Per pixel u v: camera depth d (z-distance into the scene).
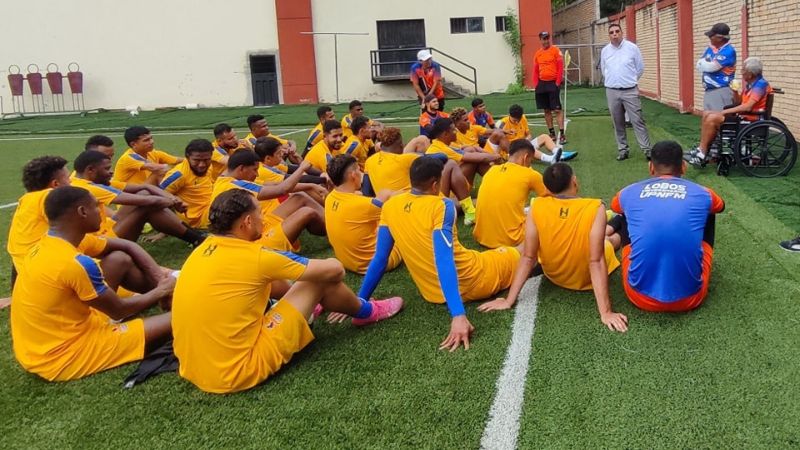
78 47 21.23
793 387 2.63
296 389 2.88
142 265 3.79
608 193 6.16
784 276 3.79
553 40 29.27
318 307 3.68
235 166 4.61
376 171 5.09
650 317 3.38
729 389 2.65
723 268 3.97
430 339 3.31
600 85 22.31
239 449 2.46
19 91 21.09
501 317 3.51
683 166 3.49
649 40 15.73
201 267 2.78
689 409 2.53
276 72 21.31
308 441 2.48
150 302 3.33
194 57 21.36
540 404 2.64
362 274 4.41
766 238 4.47
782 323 3.20
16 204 7.32
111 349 3.12
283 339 2.94
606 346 3.09
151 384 2.98
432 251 3.51
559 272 3.73
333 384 2.90
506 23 20.89
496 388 2.78
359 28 20.89
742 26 9.44
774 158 6.46
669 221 3.23
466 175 6.13
